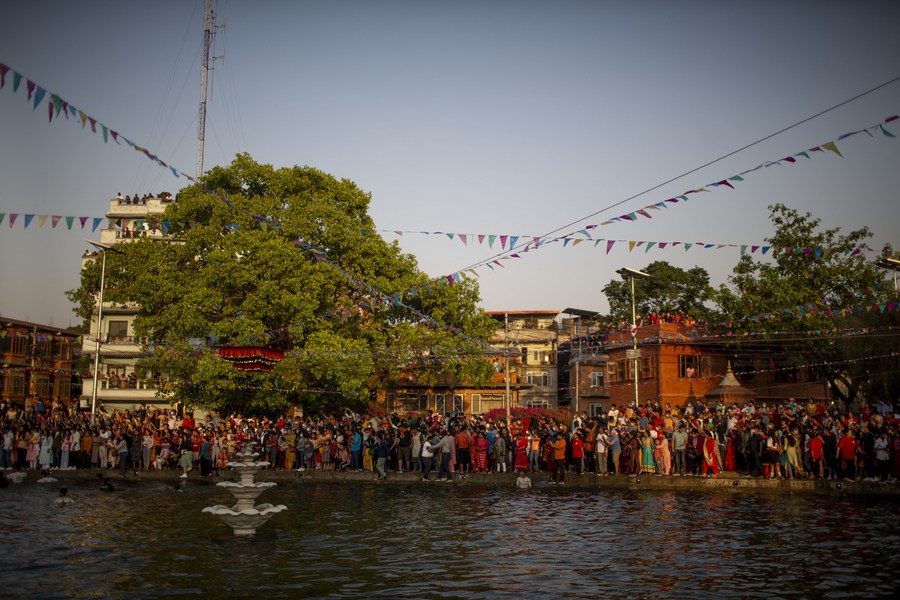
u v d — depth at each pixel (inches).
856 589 479.5
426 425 1421.0
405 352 1710.1
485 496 1038.4
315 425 1496.1
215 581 500.1
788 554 593.6
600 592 471.8
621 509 879.1
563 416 1967.3
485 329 1875.0
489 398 2640.3
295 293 1568.7
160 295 1649.9
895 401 1453.0
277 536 687.7
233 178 1713.8
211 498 1008.2
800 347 1598.2
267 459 1416.1
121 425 1454.2
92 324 2432.3
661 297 2878.9
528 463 1299.2
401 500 989.8
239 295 1672.0
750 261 1676.9
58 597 456.4
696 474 1176.8
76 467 1465.3
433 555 593.3
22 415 1547.7
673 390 1886.1
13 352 2159.2
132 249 1726.1
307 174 1749.5
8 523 767.7
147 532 709.3
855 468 1090.1
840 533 693.3
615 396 2148.1
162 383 1786.4
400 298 1577.3
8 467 1441.9
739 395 1798.7
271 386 1621.6
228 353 1417.3
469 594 466.3
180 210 1699.1
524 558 580.7
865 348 1450.5
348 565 553.9
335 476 1333.7
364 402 1770.4
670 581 501.7
